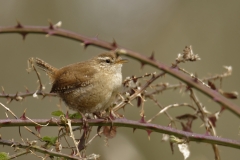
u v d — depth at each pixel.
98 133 6.17
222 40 14.63
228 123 12.92
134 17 15.14
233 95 5.55
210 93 3.86
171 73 3.86
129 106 13.03
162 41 14.96
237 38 14.55
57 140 5.68
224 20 14.79
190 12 15.10
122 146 10.12
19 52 13.94
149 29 15.11
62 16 14.61
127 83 6.86
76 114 6.22
